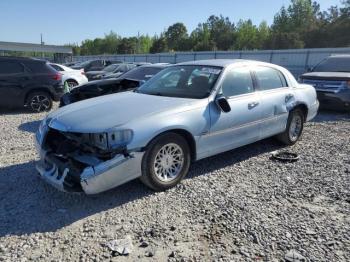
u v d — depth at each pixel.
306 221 3.65
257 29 90.88
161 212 3.82
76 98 8.38
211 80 4.96
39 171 4.25
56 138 4.29
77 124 3.98
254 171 5.09
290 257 3.03
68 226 3.55
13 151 6.00
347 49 28.69
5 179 4.70
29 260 3.01
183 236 3.37
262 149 6.21
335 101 9.95
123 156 3.82
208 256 3.06
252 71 5.55
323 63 11.79
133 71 9.75
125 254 3.09
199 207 3.94
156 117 4.11
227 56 36.72
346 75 10.05
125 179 3.91
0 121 8.78
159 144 4.12
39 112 10.26
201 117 4.53
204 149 4.68
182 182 4.62
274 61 33.28
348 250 3.14
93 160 3.84
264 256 3.06
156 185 4.22
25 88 9.95
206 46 88.50
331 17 78.81
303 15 84.38
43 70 10.31
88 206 3.96
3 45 47.28
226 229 3.49
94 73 17.69
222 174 4.95
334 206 4.00
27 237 3.35
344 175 4.97
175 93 5.00
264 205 4.00
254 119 5.34
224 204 4.01
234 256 3.06
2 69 9.67
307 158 5.73
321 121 9.09
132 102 4.59
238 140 5.16
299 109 6.43
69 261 3.00
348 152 6.11
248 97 5.28
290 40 69.06
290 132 6.34
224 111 4.74
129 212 3.83
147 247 3.20
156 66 9.62
